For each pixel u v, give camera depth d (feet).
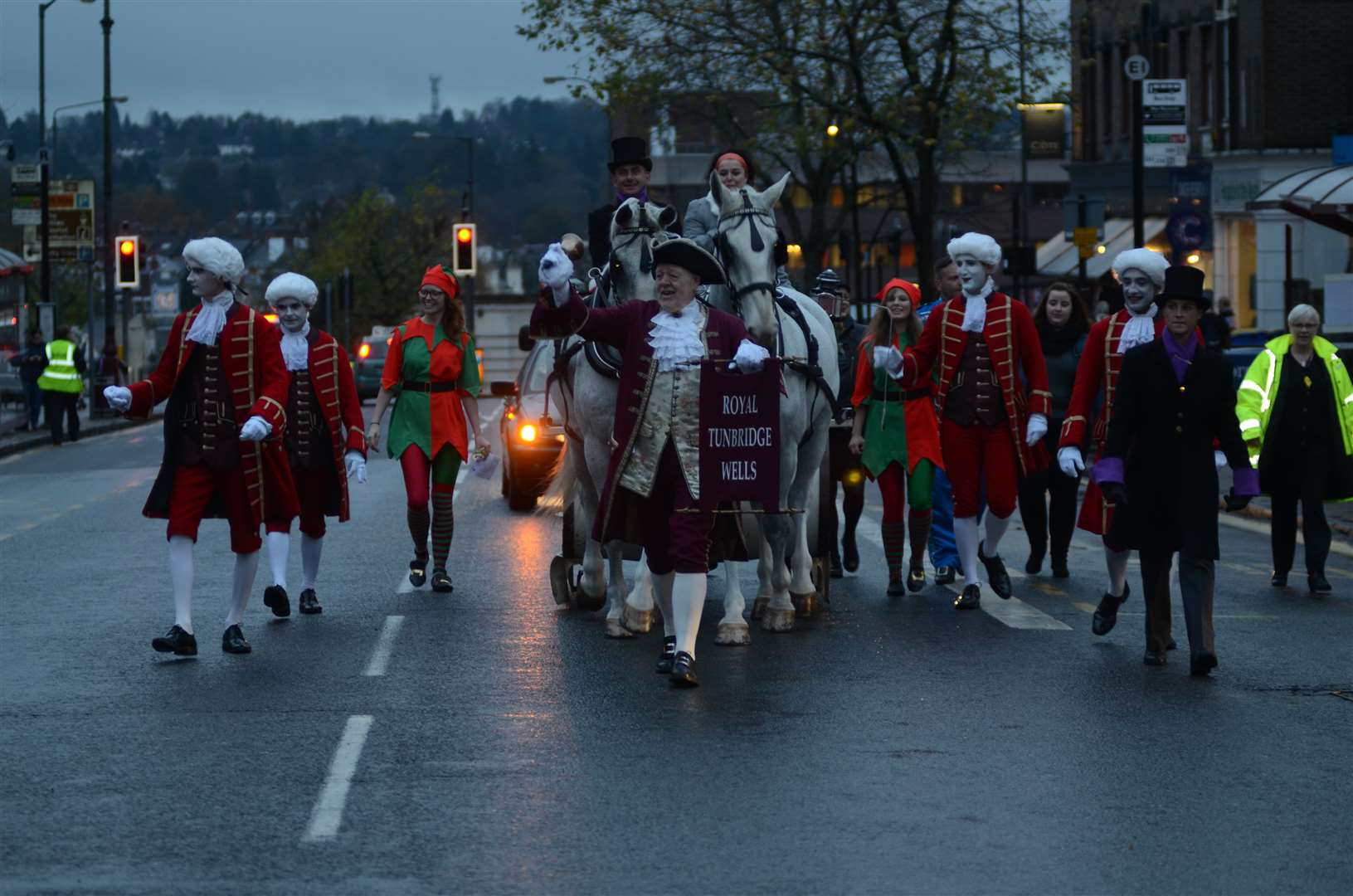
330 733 30.83
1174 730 31.14
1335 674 36.29
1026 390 44.47
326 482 44.29
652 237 37.32
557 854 23.82
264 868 23.26
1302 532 64.44
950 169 220.84
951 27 113.60
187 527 37.86
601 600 43.47
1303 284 141.49
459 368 48.55
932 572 52.11
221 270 36.99
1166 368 36.52
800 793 26.84
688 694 34.04
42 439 131.44
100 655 38.37
